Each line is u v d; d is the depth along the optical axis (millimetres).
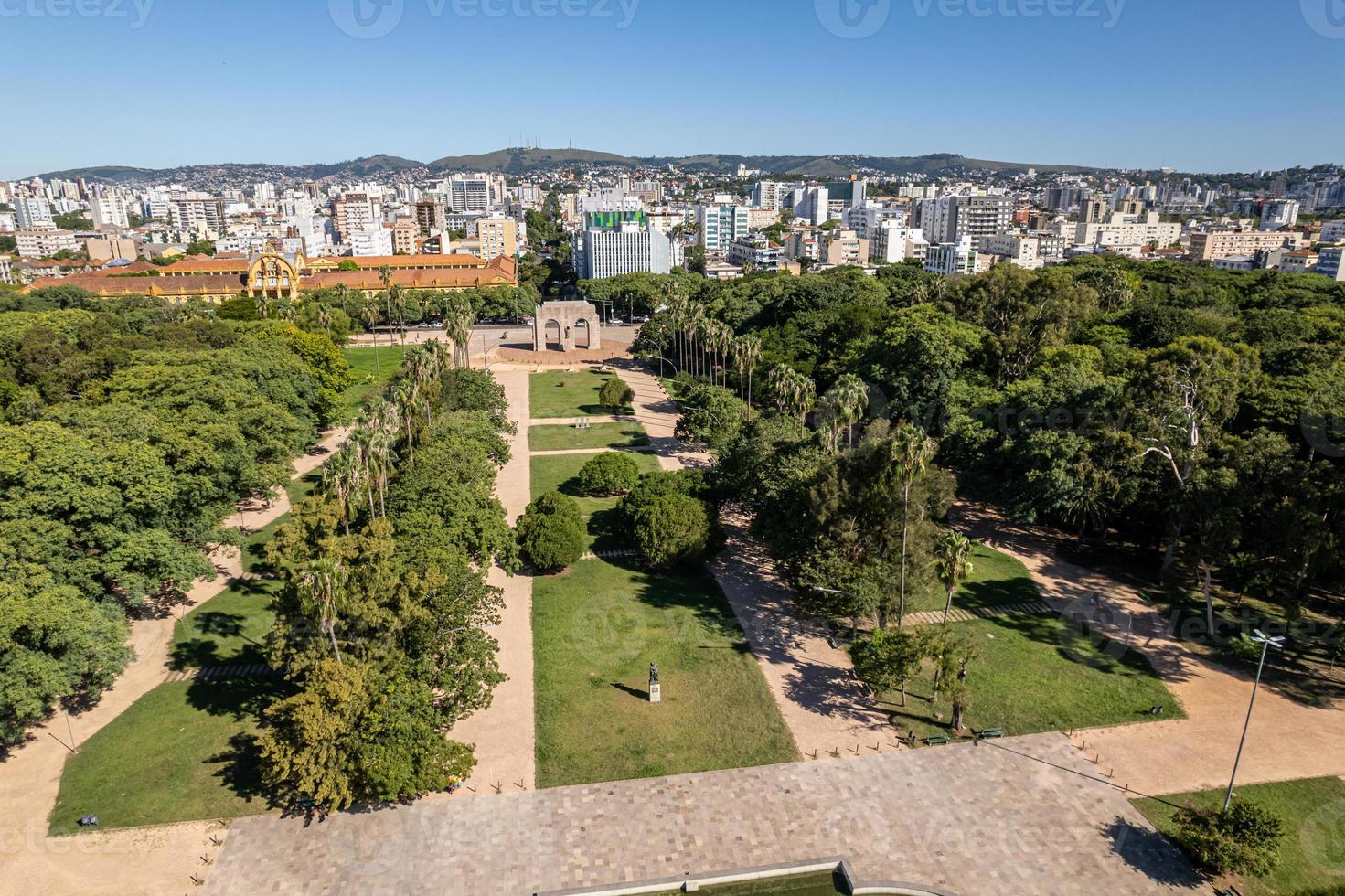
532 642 60562
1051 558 75250
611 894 38688
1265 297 133750
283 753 41812
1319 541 54750
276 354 103938
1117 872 39875
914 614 64562
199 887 38625
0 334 103062
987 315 120688
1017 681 55719
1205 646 60219
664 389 149000
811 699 54031
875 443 62844
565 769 47031
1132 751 48656
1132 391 73938
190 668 56719
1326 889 35250
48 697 46469
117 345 104938
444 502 64312
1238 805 40656
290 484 94875
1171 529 68688
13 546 49000
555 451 109875
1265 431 65625
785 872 40000
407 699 44250
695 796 44969
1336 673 56812
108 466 56562
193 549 62375
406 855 40625
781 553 64375
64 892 38156
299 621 47344
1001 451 78000
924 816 43594
